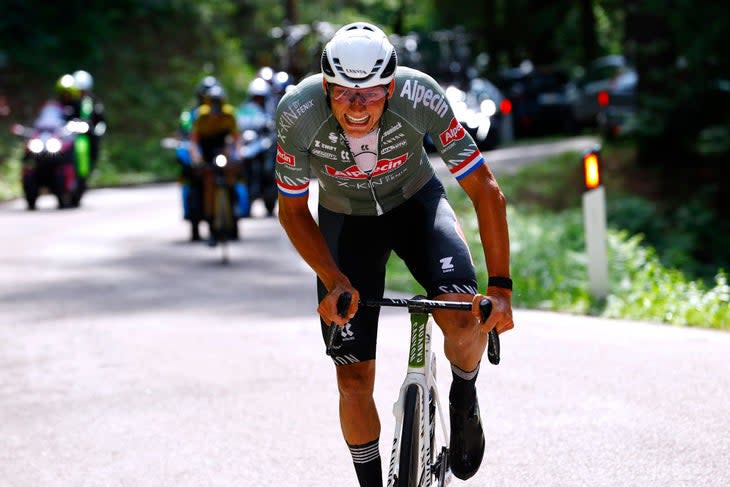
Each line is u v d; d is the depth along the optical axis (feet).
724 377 29.78
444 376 31.86
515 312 41.65
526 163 100.73
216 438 27.04
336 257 20.84
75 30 150.20
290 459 25.11
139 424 28.63
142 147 141.38
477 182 19.52
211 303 46.52
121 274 55.93
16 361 36.78
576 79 156.56
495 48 189.26
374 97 18.07
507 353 33.99
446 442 21.20
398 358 34.01
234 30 195.62
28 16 146.92
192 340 38.73
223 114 60.18
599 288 41.83
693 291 41.88
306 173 19.84
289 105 19.44
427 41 128.06
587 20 171.01
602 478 22.66
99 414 29.76
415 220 20.86
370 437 20.17
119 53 154.61
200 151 60.70
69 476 24.86
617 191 86.12
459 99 116.47
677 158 88.89
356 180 20.29
